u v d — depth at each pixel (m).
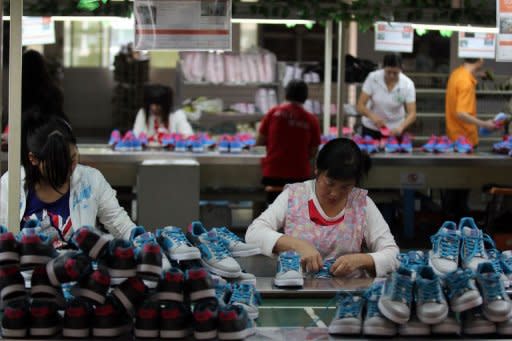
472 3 4.89
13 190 3.74
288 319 2.68
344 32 6.34
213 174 7.33
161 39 3.59
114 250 2.33
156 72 16.50
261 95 10.15
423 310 2.41
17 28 3.78
